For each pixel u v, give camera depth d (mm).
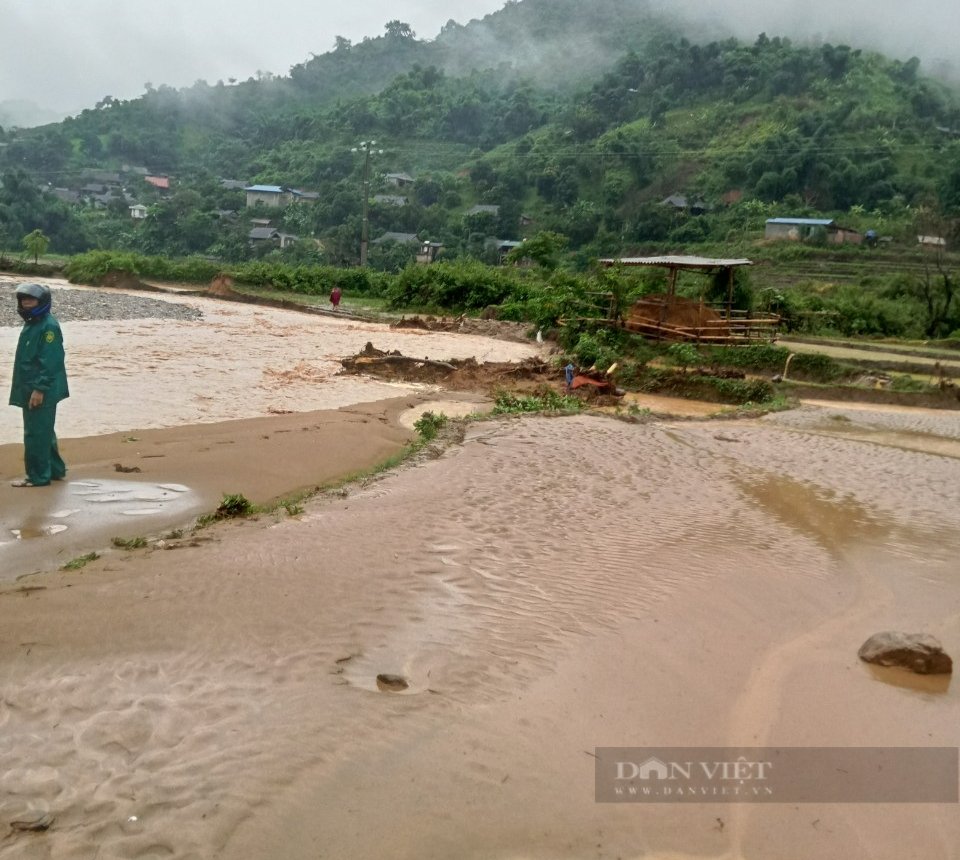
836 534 9016
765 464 12789
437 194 99875
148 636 5227
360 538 7590
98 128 152500
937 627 6438
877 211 72312
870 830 3803
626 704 4805
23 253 75125
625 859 3523
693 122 100188
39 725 4184
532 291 40062
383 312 43438
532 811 3764
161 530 8094
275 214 103375
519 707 4672
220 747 4070
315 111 152500
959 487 12047
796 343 33406
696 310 27609
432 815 3684
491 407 18031
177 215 98812
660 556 7703
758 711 4828
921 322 41375
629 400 21922
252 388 18234
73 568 6621
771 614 6453
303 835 3500
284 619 5609
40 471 9344
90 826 3482
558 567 7180
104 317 31125
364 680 4875
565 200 90750
